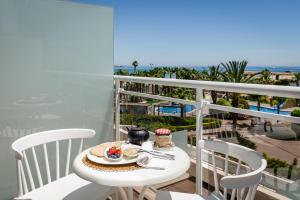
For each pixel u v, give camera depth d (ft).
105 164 5.08
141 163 5.05
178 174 4.82
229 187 3.91
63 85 9.48
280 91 5.32
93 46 10.07
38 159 9.16
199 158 7.80
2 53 8.14
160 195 5.98
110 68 10.61
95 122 10.43
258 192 6.60
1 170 8.43
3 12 8.10
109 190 6.36
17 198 5.81
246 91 6.12
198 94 7.55
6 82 8.29
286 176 5.83
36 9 8.71
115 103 11.00
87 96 10.11
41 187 6.48
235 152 5.68
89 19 9.90
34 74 8.80
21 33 8.45
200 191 7.93
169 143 6.00
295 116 5.37
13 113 8.49
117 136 11.11
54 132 7.12
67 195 6.09
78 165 5.15
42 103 9.04
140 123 9.98
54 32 9.13
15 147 6.00
